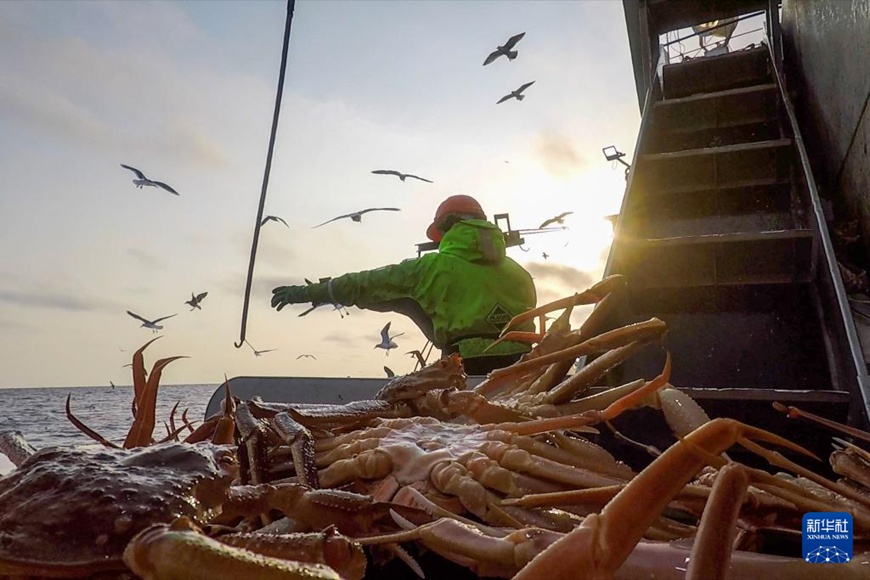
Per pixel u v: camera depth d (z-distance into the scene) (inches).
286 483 61.2
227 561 29.6
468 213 204.2
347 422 78.0
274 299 209.5
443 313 187.2
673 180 211.5
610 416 59.6
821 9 202.4
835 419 98.2
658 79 271.4
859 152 171.9
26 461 50.8
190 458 52.6
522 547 43.1
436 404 82.8
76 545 41.7
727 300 161.9
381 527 57.8
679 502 55.4
